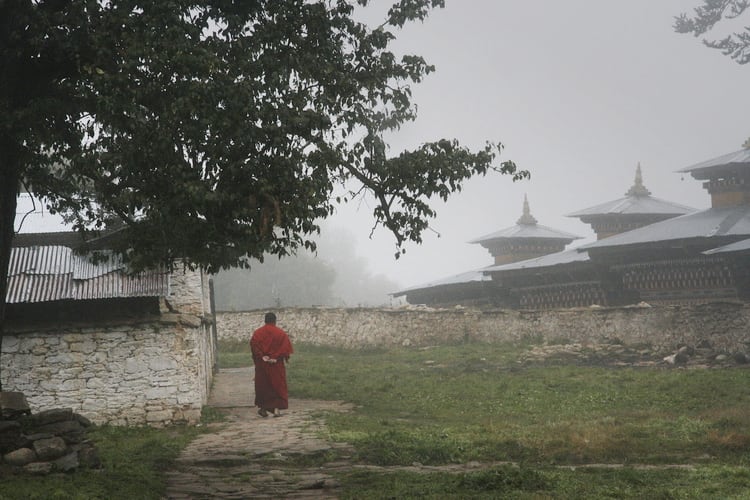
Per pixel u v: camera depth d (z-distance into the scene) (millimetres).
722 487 10766
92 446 12352
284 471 12781
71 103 12789
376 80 13539
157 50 11320
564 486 10797
